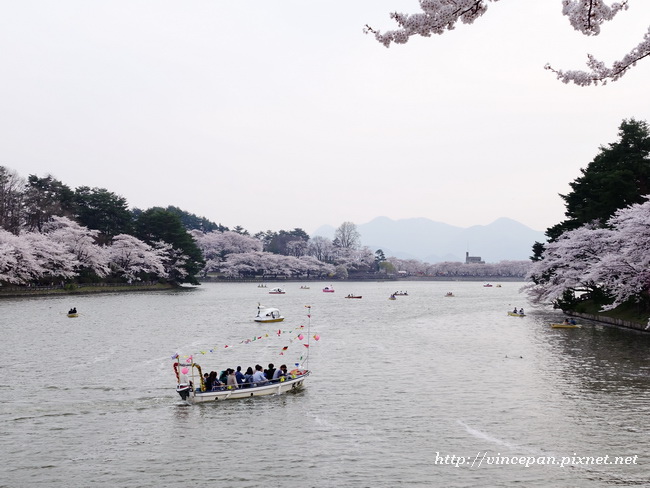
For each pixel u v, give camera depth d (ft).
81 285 444.96
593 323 235.81
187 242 569.64
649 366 141.69
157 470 77.30
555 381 127.95
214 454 83.25
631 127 249.34
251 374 120.16
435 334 218.79
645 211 189.67
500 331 226.38
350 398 114.62
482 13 35.78
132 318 262.47
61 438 89.97
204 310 315.99
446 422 98.02
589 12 35.53
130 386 123.54
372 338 206.90
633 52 40.83
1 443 87.61
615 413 101.91
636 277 191.42
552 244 261.85
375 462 80.23
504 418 100.07
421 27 36.32
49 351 167.22
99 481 73.82
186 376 112.27
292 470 77.36
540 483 73.10
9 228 429.79
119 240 504.02
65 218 445.78
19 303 325.62
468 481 73.82
